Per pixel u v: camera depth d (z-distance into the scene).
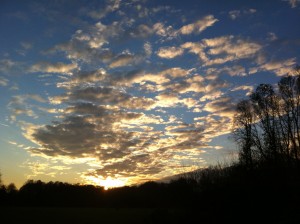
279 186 37.94
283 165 43.94
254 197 37.03
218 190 42.47
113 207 98.31
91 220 61.06
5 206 101.75
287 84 53.81
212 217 38.53
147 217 49.66
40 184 116.31
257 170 41.91
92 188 114.88
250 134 53.00
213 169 53.88
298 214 30.83
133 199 98.62
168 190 74.69
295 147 48.16
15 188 113.31
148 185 100.44
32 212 80.06
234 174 43.69
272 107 54.53
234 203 38.09
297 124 51.28
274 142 49.19
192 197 47.94
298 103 52.12
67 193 113.50
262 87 56.16
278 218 31.77
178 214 46.78
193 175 60.81
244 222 34.03
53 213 77.62
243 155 49.69
